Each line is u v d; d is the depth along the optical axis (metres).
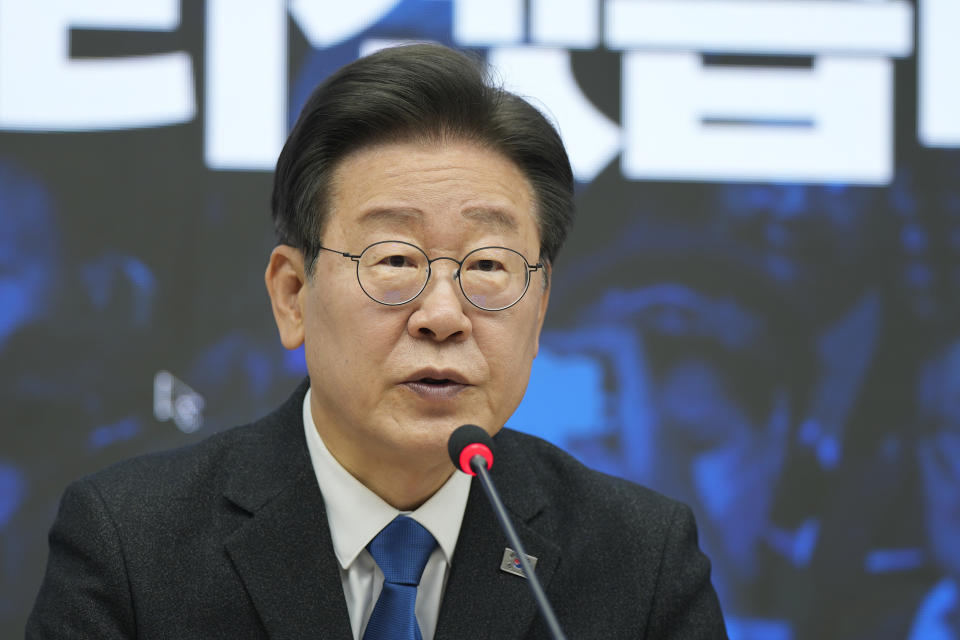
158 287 5.65
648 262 5.84
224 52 5.75
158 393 5.61
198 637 2.79
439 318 2.66
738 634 5.68
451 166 2.76
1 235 5.57
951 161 5.96
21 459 5.49
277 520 2.93
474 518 3.05
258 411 5.66
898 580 5.75
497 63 5.85
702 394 5.79
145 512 2.95
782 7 5.96
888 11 5.98
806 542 5.75
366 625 2.88
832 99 5.95
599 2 5.91
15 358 5.53
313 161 2.82
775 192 5.91
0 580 5.42
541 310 3.09
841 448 5.81
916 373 5.86
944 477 5.82
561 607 3.06
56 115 5.66
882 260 5.91
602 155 5.87
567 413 5.73
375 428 2.72
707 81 5.93
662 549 3.25
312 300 2.84
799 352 5.85
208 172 5.72
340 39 5.80
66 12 5.69
